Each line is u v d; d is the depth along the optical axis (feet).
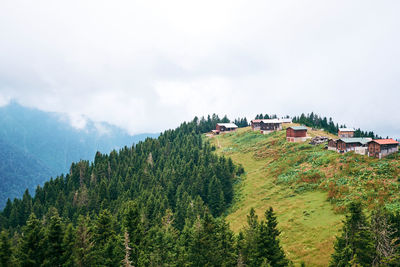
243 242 136.77
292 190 233.96
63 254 117.08
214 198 260.83
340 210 172.96
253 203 239.50
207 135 619.26
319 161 264.52
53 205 320.50
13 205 330.54
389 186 178.19
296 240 159.53
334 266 113.19
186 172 327.88
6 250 104.73
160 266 130.82
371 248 106.22
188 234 155.74
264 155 361.10
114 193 325.83
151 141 508.94
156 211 225.76
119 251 135.54
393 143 233.55
